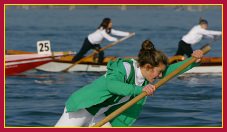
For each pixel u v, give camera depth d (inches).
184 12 6791.3
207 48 665.0
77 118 634.2
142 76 627.2
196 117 951.6
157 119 930.7
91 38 1577.3
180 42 1592.0
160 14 5959.6
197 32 1573.6
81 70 1601.9
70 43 2501.2
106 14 5831.7
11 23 4015.8
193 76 1489.9
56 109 1023.0
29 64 1530.5
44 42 1551.4
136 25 3816.4
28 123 896.3
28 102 1101.7
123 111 619.5
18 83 1370.6
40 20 4512.8
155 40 2652.6
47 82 1392.7
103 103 630.5
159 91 1229.1
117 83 607.8
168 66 665.0
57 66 1598.2
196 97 1168.8
